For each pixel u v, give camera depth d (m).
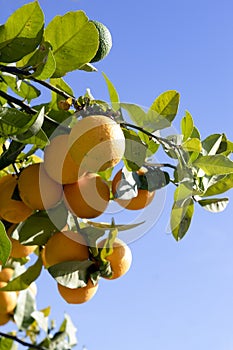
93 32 1.29
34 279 1.38
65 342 1.84
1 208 1.26
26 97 1.37
